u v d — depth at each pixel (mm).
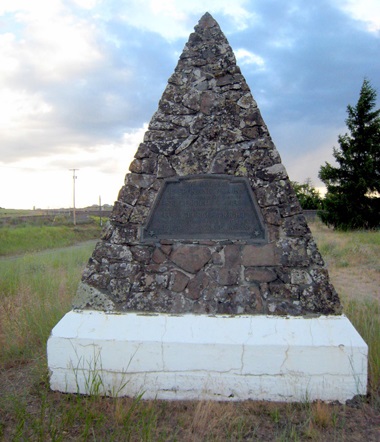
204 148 4312
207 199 4293
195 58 4488
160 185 4344
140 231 4344
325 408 3686
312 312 4105
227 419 3584
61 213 55344
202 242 4262
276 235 4203
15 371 4652
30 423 3521
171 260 4289
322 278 4141
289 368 3895
